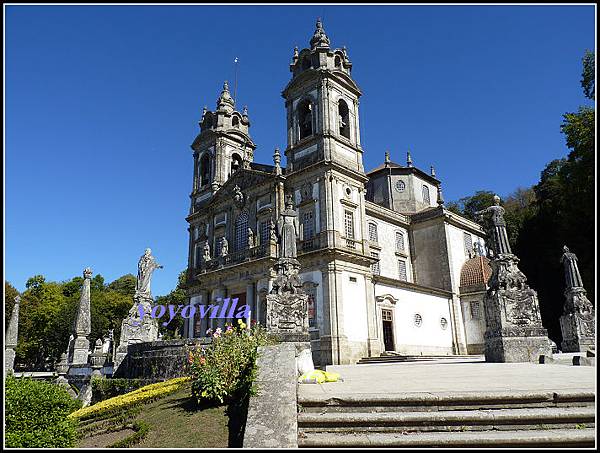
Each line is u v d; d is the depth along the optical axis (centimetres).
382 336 3578
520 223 5459
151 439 855
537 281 4753
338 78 3975
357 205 3803
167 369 2216
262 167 4656
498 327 1773
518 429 679
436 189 5600
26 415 831
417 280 4638
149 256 3516
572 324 2023
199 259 4750
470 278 4469
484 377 1091
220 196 4588
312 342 3297
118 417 1172
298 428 699
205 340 2131
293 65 4228
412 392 817
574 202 3816
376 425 699
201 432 830
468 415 696
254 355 951
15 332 2080
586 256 4009
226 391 999
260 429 657
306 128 4109
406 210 5081
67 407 916
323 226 3516
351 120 4050
